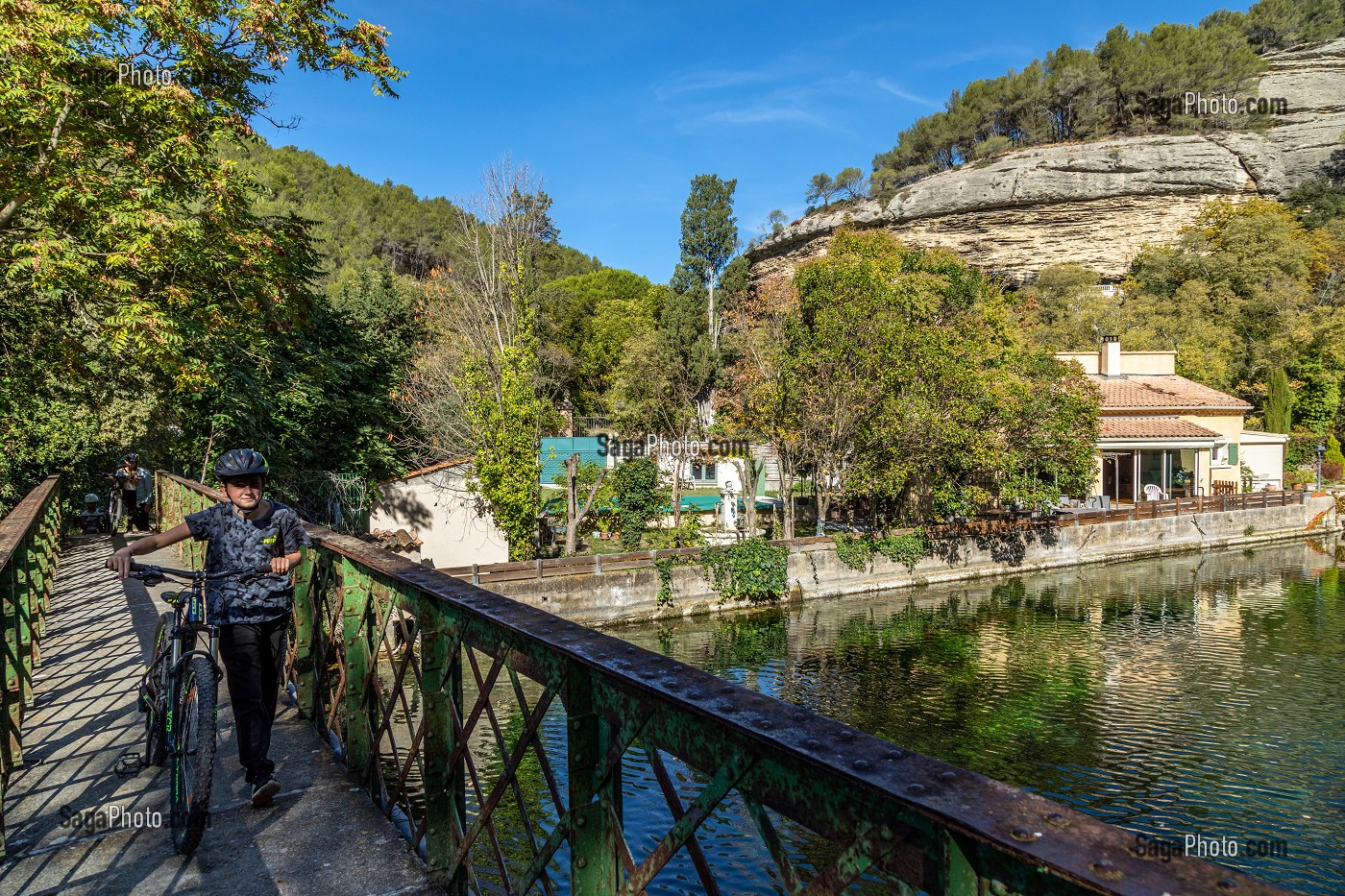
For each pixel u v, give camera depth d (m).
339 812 3.65
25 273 11.22
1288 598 26.59
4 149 10.25
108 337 11.62
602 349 67.56
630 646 1.98
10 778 4.20
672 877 9.62
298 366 23.39
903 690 18.06
